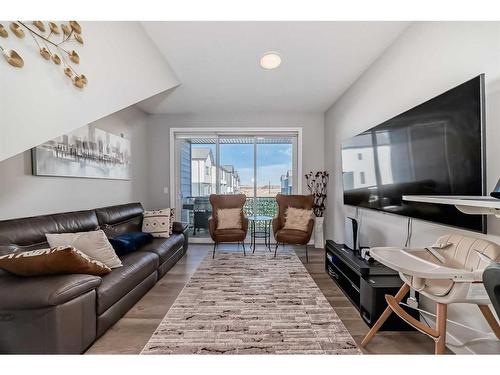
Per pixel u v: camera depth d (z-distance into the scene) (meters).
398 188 2.12
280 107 4.56
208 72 3.21
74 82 1.72
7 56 1.30
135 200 4.42
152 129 4.95
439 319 1.35
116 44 2.12
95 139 3.24
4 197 2.06
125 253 2.70
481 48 1.50
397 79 2.41
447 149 1.59
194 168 5.11
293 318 2.14
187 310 2.28
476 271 1.22
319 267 3.49
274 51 2.70
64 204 2.70
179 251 3.71
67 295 1.50
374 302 1.94
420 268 1.30
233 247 4.64
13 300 1.42
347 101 3.74
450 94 1.56
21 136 1.38
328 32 2.37
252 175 5.08
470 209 1.31
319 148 4.90
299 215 4.16
